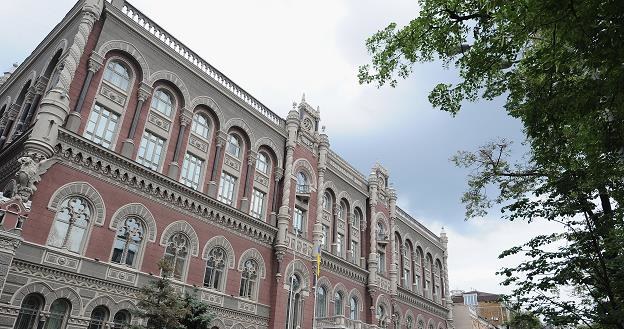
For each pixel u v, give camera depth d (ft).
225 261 101.76
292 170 126.93
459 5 39.22
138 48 92.84
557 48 31.99
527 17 31.86
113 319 77.66
